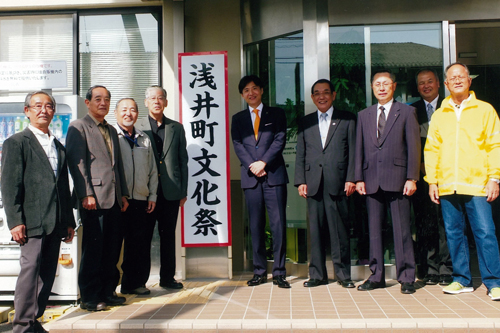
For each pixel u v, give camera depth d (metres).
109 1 4.65
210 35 4.77
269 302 3.26
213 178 4.16
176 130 3.94
